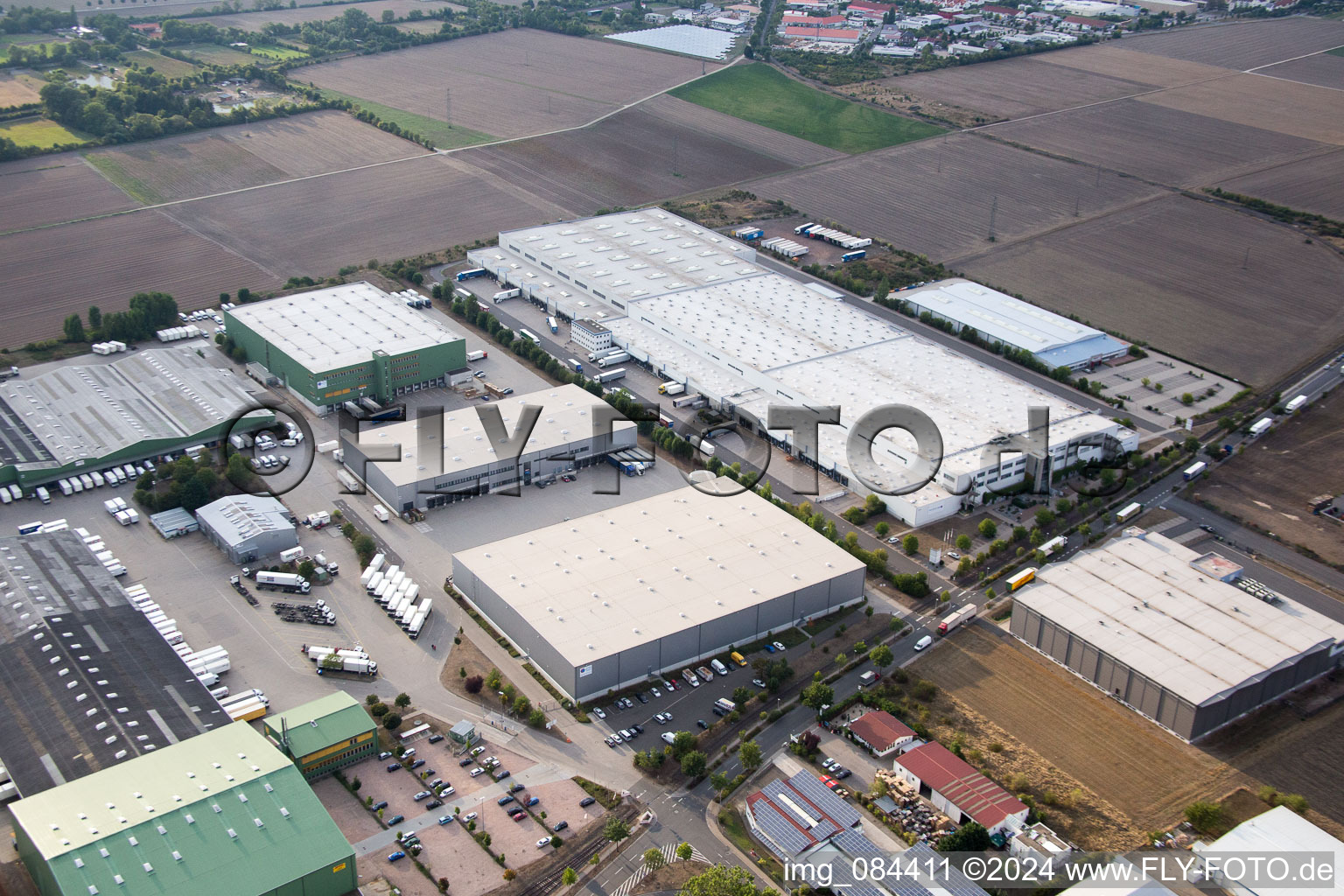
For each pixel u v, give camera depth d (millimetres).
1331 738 179750
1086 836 159875
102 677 174125
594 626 188875
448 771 169875
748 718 182500
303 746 165000
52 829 143250
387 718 175000
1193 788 169250
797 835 156375
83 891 135000
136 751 159500
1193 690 178500
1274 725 182375
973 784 165125
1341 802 167000
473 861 154250
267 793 151375
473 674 189750
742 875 147500
